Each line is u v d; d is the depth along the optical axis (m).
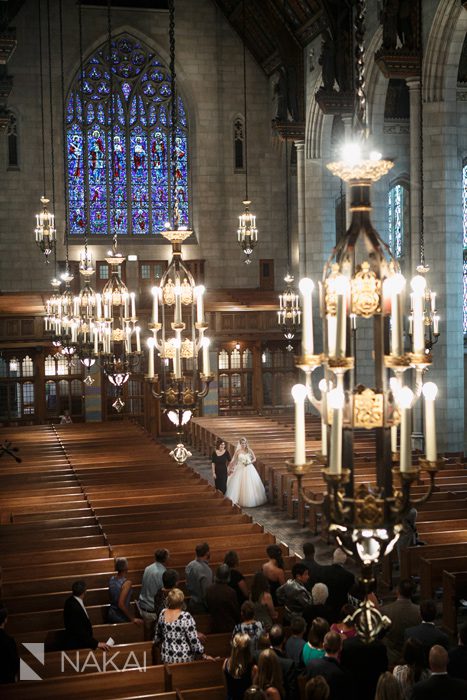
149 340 11.04
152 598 11.85
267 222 40.44
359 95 6.20
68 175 39.16
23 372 34.44
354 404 5.90
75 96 39.03
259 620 10.66
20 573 13.23
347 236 6.11
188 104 39.88
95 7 38.62
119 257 17.17
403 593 11.05
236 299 37.69
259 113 40.22
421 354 6.36
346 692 7.83
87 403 34.97
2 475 20.27
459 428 24.16
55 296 28.53
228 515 16.38
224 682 9.51
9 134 38.12
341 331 5.64
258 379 36.19
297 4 31.30
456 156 23.66
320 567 11.75
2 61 23.23
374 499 5.69
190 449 32.72
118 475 20.62
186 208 40.44
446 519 16.95
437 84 23.30
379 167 5.98
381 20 23.36
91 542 14.88
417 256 23.95
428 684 7.67
